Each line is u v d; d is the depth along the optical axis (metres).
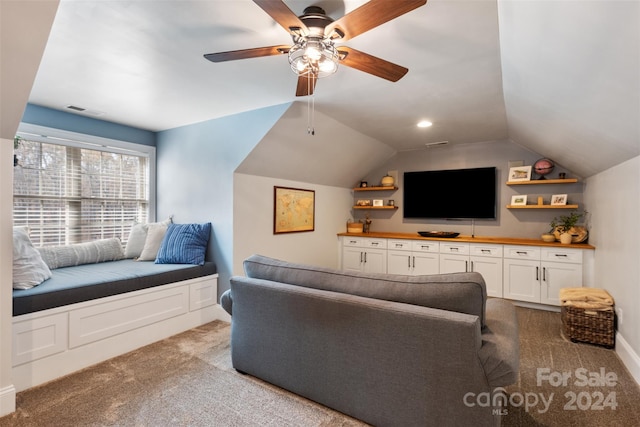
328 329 1.80
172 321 3.00
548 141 3.23
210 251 3.54
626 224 2.42
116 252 3.48
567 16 1.17
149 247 3.52
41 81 2.48
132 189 3.90
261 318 2.08
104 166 3.63
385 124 3.70
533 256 3.79
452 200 4.72
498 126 3.73
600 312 2.72
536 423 1.74
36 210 3.11
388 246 4.76
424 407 1.52
